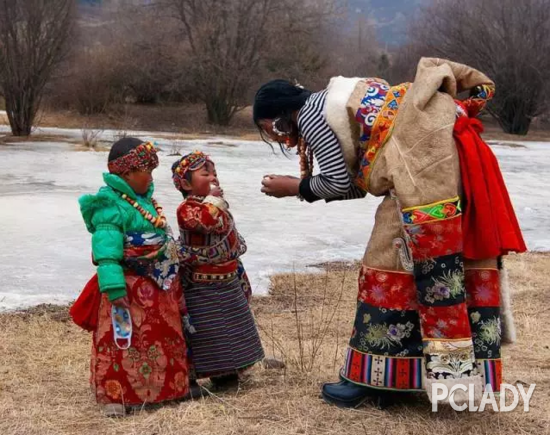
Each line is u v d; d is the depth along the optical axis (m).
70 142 24.62
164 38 37.12
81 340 5.95
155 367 4.30
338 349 5.77
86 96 35.59
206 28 34.91
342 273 8.66
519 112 37.97
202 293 4.55
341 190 4.07
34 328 6.18
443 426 4.00
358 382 4.09
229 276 4.61
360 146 4.02
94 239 4.17
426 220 3.76
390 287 3.97
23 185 14.61
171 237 4.41
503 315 4.14
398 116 3.90
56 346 5.75
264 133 4.42
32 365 5.27
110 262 4.13
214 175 4.59
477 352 3.95
